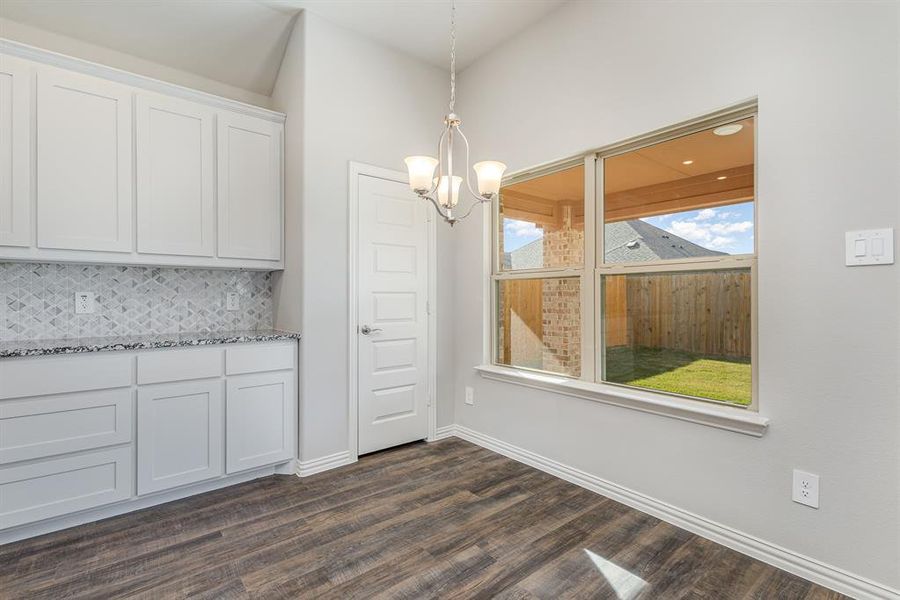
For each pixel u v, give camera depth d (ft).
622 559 6.40
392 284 10.71
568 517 7.58
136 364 7.54
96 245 7.75
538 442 9.70
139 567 6.15
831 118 5.78
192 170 8.75
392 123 10.68
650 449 7.69
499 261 11.09
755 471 6.45
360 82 10.10
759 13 6.39
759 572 6.11
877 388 5.46
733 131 6.97
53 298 8.27
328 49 9.55
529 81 9.84
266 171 9.71
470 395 11.51
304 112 9.21
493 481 9.03
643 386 8.14
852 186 5.62
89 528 7.11
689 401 7.34
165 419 7.83
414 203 11.12
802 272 6.03
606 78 8.34
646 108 7.72
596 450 8.54
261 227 9.64
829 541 5.80
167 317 9.47
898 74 5.29
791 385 6.13
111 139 7.89
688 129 7.46
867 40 5.50
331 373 9.68
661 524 7.36
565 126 9.08
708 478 6.95
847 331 5.67
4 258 7.04
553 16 9.32
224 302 10.23
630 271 8.27
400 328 10.88
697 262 7.36
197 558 6.36
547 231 9.87
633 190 8.27
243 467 8.67
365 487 8.71
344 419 9.89
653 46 7.61
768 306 6.34
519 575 6.02
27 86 7.15
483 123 11.03
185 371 8.00
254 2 8.91
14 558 6.29
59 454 6.91
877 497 5.45
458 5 9.07
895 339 5.32
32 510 6.71
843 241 5.70
